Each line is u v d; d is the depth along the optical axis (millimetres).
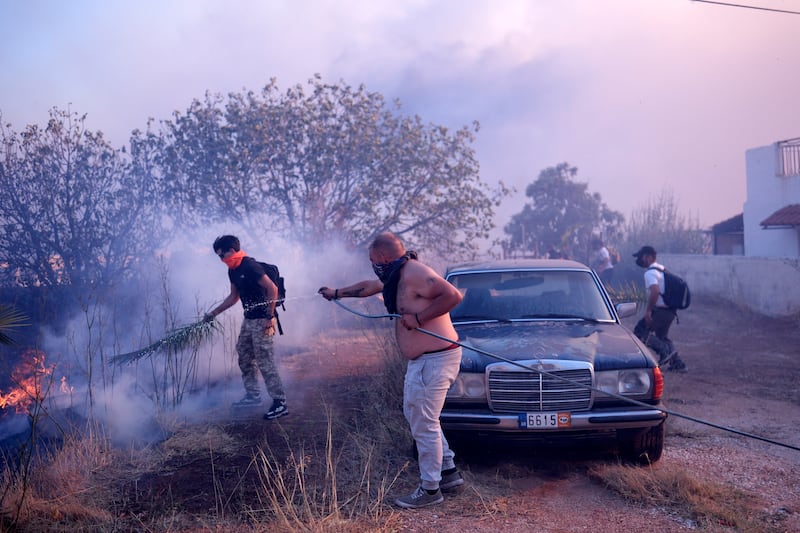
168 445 5652
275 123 13359
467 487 4785
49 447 5492
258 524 4199
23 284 9797
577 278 6566
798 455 5551
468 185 14852
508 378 4988
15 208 9930
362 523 4207
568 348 5227
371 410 6402
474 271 6695
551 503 4574
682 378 8477
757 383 8195
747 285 14656
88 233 10297
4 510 4227
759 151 20516
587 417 4855
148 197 11391
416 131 14305
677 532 4105
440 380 4434
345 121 13992
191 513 4418
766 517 4324
